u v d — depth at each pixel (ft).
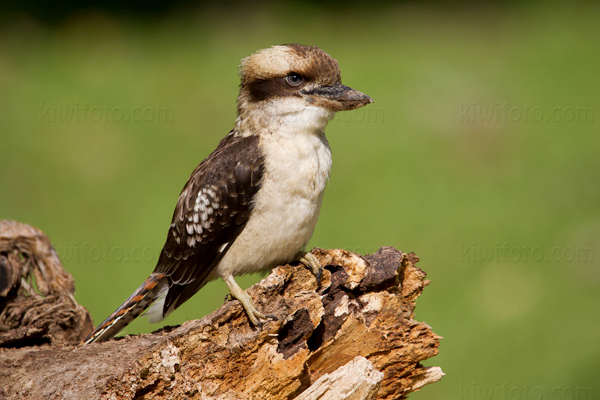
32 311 24.98
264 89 23.57
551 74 61.67
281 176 22.85
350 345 21.24
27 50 67.10
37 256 26.94
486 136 54.70
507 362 37.52
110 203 49.47
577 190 49.62
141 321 39.37
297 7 75.51
